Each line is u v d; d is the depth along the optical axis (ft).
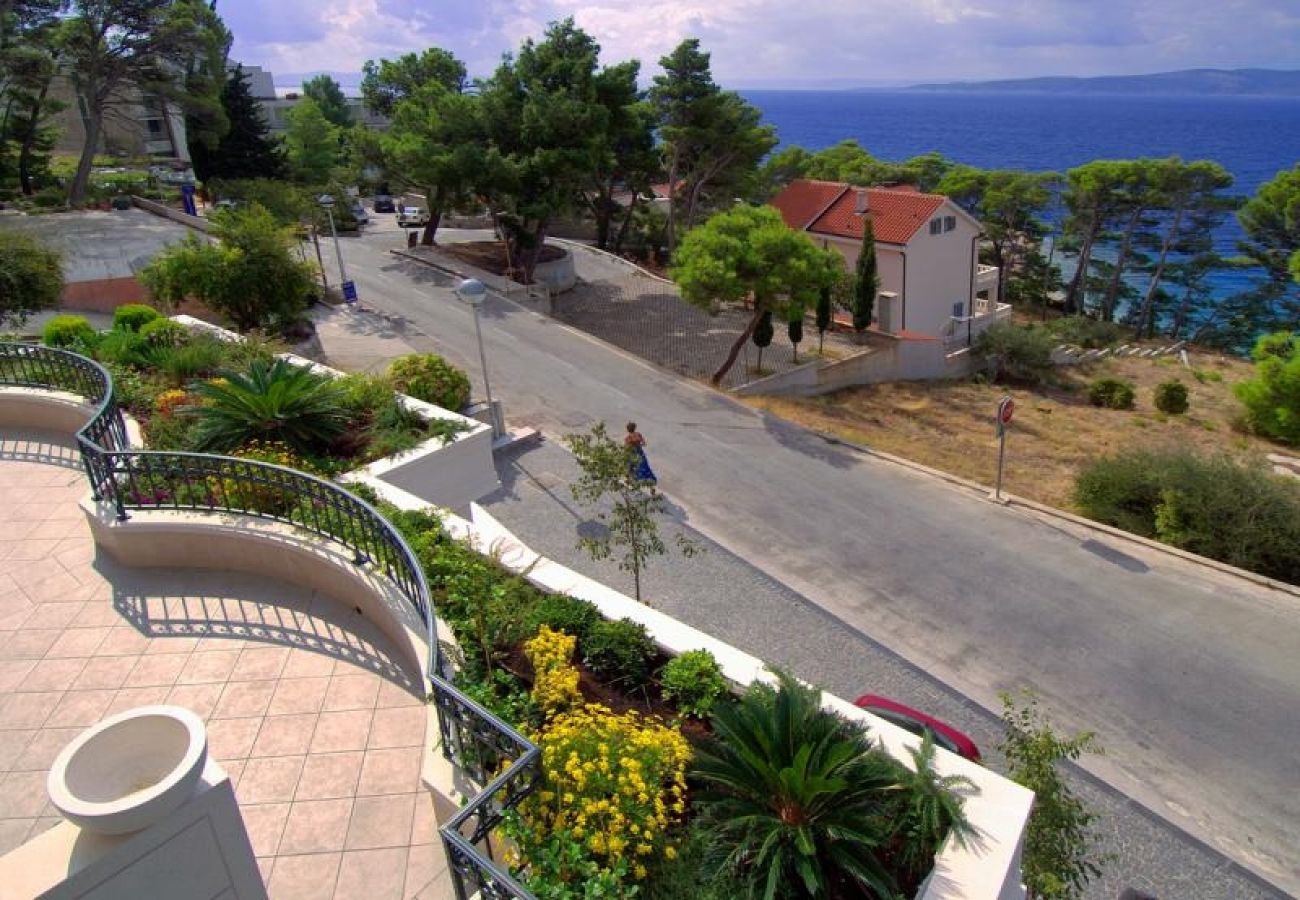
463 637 20.35
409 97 130.41
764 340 78.02
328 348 73.61
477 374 69.97
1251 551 45.57
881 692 33.76
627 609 23.43
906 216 105.29
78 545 26.40
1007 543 47.26
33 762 17.80
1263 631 38.91
